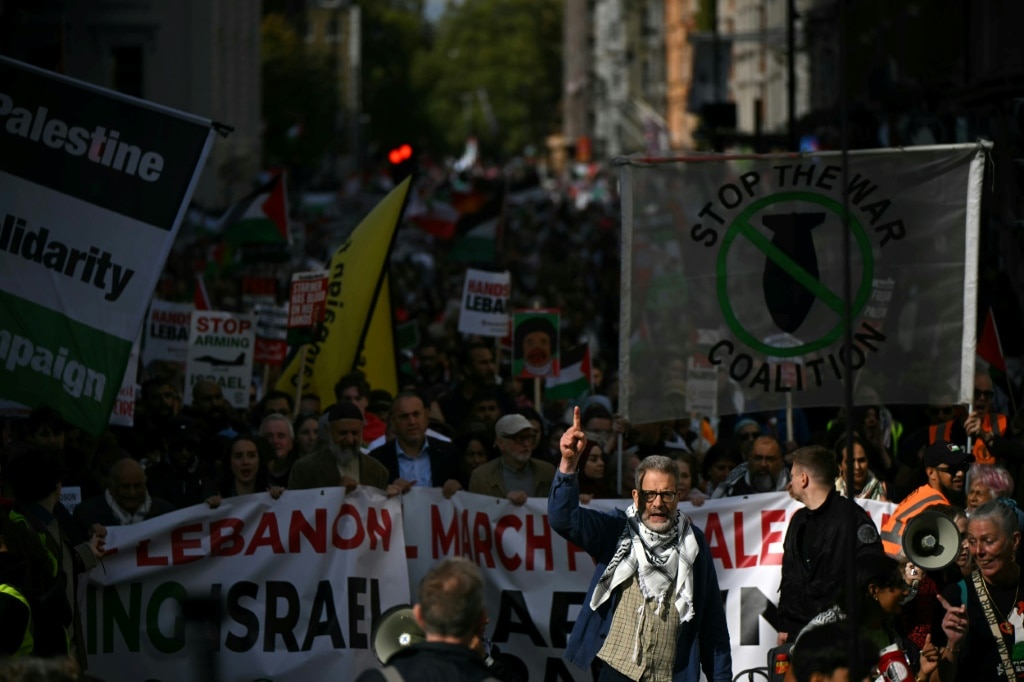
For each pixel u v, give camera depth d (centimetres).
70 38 5450
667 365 1020
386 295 1416
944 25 3081
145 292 914
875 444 1167
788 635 779
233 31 6281
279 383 1435
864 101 3597
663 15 10344
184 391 1488
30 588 681
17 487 749
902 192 1015
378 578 917
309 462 1011
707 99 3912
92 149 923
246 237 2041
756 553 942
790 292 1016
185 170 920
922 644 778
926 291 1018
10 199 926
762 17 5797
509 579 939
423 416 1089
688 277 1018
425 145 16288
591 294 3559
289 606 904
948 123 2573
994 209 1742
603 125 14050
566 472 761
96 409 912
